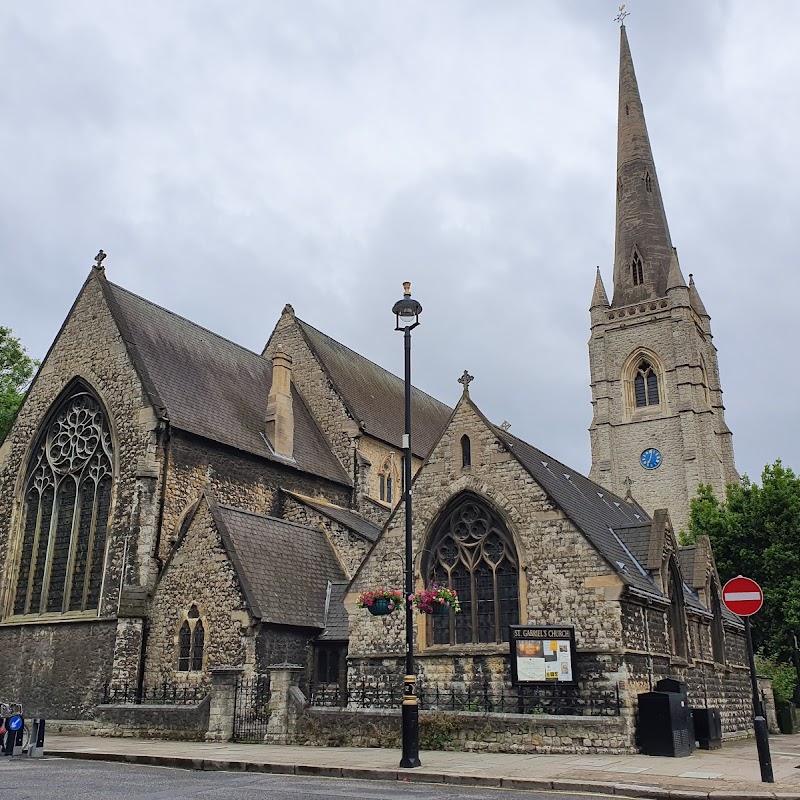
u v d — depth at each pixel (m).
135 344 35.34
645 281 78.56
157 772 18.12
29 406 36.75
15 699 32.25
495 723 21.55
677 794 14.73
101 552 32.78
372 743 22.44
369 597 23.62
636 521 35.94
